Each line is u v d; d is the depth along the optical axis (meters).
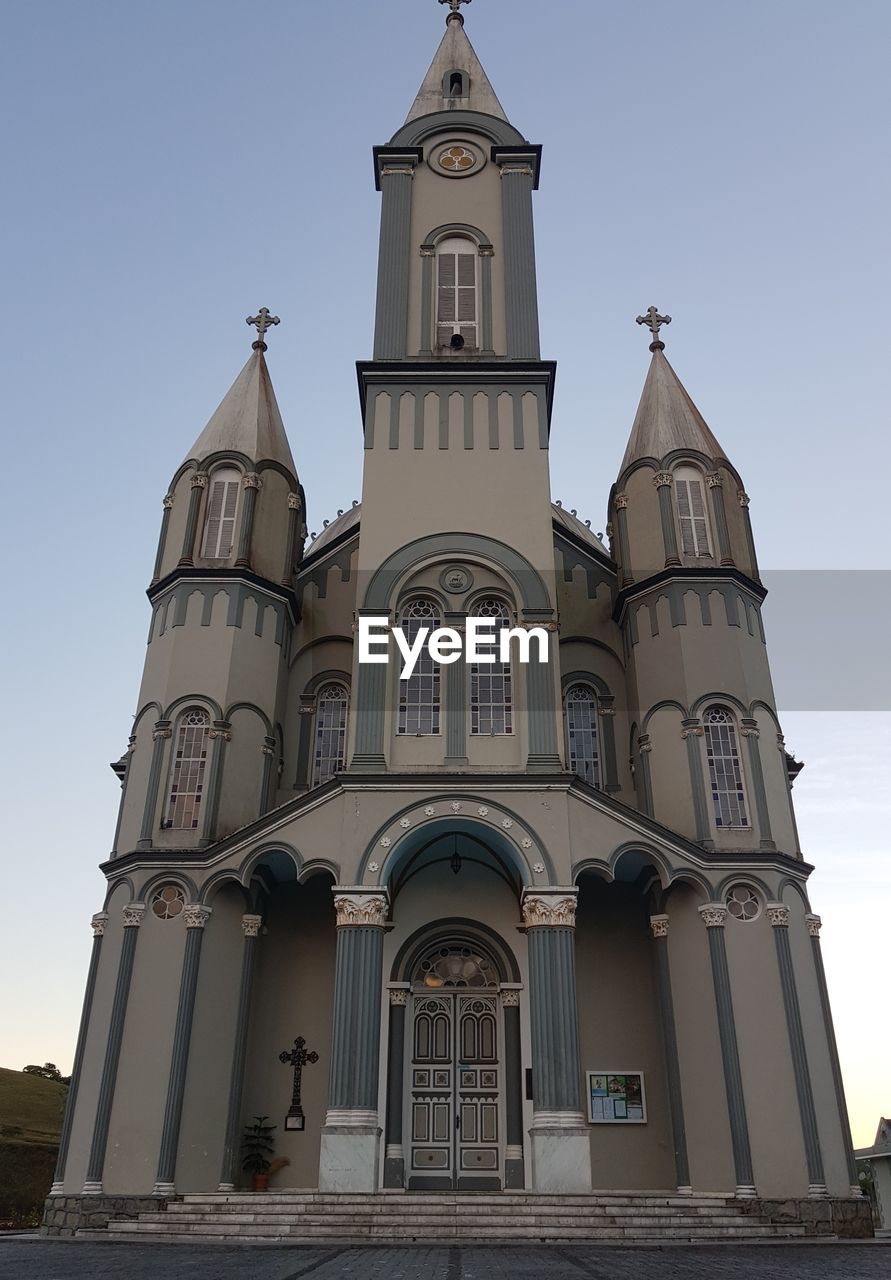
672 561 24.30
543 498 24.23
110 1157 18.92
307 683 25.77
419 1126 21.00
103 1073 19.59
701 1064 19.91
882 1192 44.88
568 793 20.73
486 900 22.45
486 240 27.84
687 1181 19.27
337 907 19.77
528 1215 16.27
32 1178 30.56
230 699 23.06
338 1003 19.00
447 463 24.66
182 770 22.45
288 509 26.27
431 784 20.80
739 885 21.05
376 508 24.06
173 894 21.03
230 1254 12.95
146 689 23.66
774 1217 17.80
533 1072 18.64
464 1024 21.84
